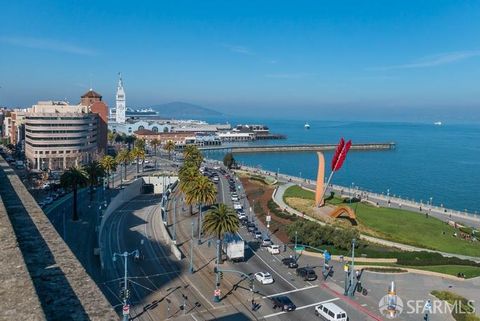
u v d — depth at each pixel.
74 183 133.62
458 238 128.75
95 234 121.69
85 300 22.61
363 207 161.62
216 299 80.25
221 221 95.94
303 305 80.56
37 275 25.34
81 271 26.39
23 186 54.22
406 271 99.44
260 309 78.06
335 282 92.69
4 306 19.38
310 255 110.62
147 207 162.62
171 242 111.62
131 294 81.94
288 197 176.50
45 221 36.91
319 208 156.88
